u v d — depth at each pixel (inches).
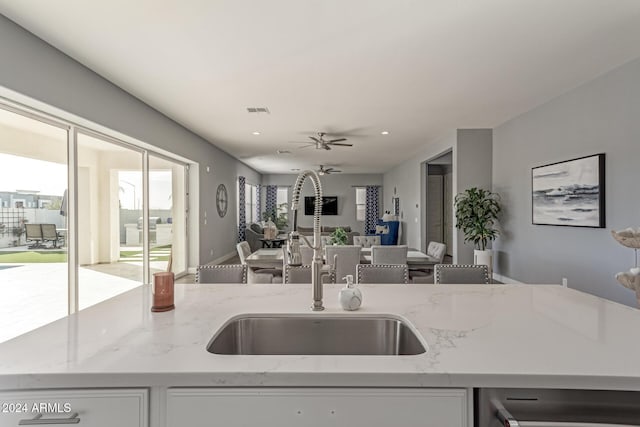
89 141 145.2
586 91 141.9
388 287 73.9
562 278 159.0
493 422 34.2
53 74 109.7
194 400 33.9
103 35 102.3
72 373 33.6
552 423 32.6
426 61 120.6
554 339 42.6
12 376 33.3
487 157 221.6
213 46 109.3
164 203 213.2
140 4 86.8
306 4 86.8
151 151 194.5
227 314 53.9
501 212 211.3
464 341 42.0
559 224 157.9
